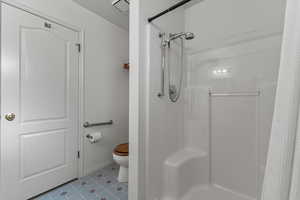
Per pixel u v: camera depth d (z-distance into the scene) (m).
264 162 1.24
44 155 1.54
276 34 1.19
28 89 1.42
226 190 1.44
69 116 1.75
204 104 1.62
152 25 1.30
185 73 1.75
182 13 1.75
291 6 0.48
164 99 1.46
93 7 1.87
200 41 1.66
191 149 1.70
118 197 1.49
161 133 1.42
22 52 1.39
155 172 1.33
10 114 1.31
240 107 1.38
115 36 2.29
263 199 0.53
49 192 1.56
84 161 1.91
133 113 1.24
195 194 1.42
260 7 1.27
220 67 1.50
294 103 0.46
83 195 1.52
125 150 1.78
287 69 0.48
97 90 2.05
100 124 2.06
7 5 1.29
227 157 1.45
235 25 1.41
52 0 1.57
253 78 1.30
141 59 1.22
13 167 1.34
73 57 1.78
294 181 0.44
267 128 1.23
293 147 0.46
